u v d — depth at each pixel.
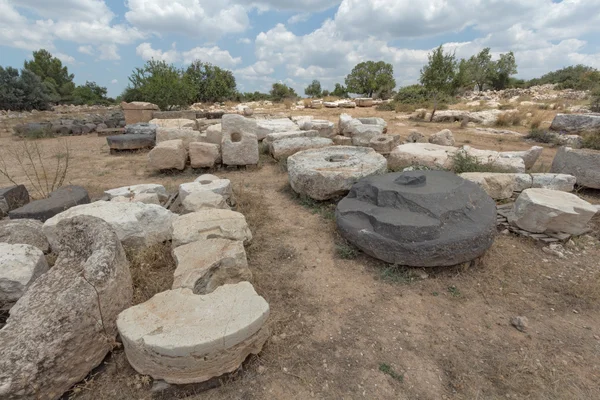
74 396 1.79
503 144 8.90
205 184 4.38
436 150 6.09
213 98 26.06
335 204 4.33
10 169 6.77
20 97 22.08
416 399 1.80
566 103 16.50
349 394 1.83
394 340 2.20
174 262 2.87
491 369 1.97
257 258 3.19
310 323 2.34
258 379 1.90
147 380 1.82
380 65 37.41
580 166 5.00
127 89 20.38
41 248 2.95
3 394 1.52
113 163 7.09
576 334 2.24
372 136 7.91
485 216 3.01
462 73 14.93
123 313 1.93
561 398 1.79
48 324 1.71
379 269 2.96
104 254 2.06
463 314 2.43
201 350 1.73
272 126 9.35
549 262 3.06
